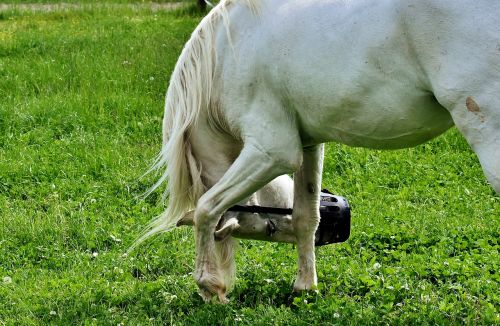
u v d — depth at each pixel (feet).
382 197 27.35
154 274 22.16
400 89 14.88
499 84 13.75
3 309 19.77
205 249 18.79
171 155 18.66
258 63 16.83
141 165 30.27
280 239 19.88
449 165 30.45
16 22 61.41
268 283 20.56
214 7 17.99
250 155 17.39
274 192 19.77
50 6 71.15
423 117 15.11
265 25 16.67
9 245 23.95
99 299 20.11
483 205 26.40
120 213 26.09
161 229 19.69
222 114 18.07
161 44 49.98
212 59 17.81
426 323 17.58
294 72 16.17
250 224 19.36
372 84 15.10
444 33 14.06
